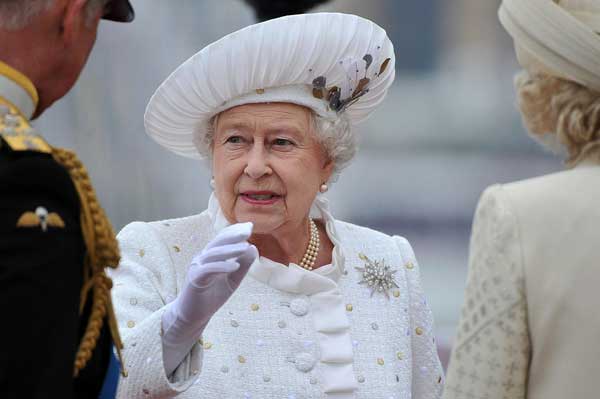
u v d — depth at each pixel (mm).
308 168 9336
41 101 6996
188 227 9680
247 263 7965
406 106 48625
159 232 9555
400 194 41938
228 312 9336
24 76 6711
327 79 9219
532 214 7809
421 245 37719
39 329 6074
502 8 8242
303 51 8969
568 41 7715
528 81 8125
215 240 7930
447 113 48219
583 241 7652
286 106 9203
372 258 9938
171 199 24391
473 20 52656
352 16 9117
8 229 6125
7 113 6570
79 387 6941
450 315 28953
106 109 24266
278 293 9461
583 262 7617
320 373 9242
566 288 7621
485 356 7801
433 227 39938
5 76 6629
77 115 23875
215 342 9188
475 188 43656
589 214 7684
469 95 49844
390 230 40062
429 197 42156
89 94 24125
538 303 7703
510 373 7766
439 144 46781
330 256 9883
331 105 9375
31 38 6715
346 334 9430
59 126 23719
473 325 7898
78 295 6426
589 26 7797
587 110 7824
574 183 7844
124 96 24734
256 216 9234
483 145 46875
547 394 7680
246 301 9398
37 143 6496
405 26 52906
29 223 6172
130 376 8062
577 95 7844
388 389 9320
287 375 9156
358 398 9242
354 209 41125
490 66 51656
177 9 26859
